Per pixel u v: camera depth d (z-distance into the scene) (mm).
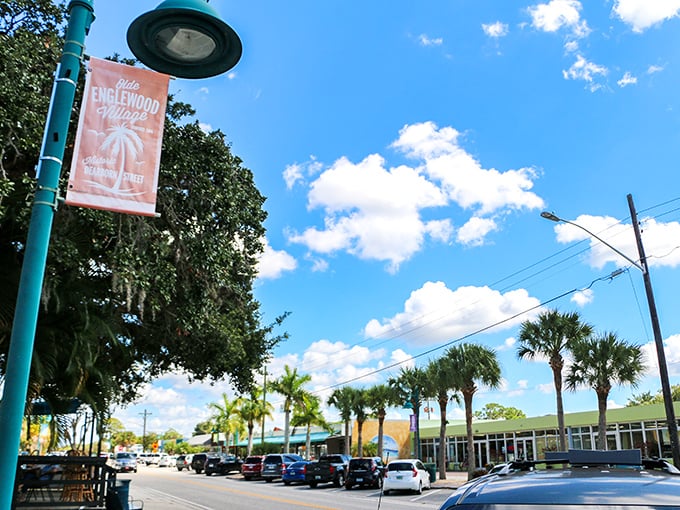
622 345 30281
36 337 10742
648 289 20906
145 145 6105
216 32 6016
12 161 10359
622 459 3746
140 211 5934
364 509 20062
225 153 13102
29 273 5242
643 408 35219
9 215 9906
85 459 9656
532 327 32812
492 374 36594
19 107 9375
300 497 25625
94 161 5891
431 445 55531
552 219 19547
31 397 10562
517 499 2461
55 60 10531
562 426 31672
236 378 18328
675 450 19672
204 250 12508
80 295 11273
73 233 10773
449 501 2748
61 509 9320
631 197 21844
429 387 39188
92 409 12727
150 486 33156
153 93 6250
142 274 11148
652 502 2312
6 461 4797
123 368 16109
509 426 45188
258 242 14219
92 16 6078
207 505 21469
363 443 59312
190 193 12641
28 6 10680
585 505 2322
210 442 101125
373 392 49031
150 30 5961
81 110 5977
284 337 18469
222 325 15211
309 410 54625
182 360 17047
